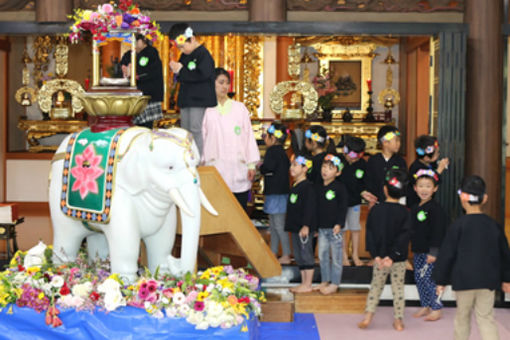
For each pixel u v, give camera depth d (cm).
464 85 599
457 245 417
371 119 1205
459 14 612
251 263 502
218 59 1143
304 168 565
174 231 441
